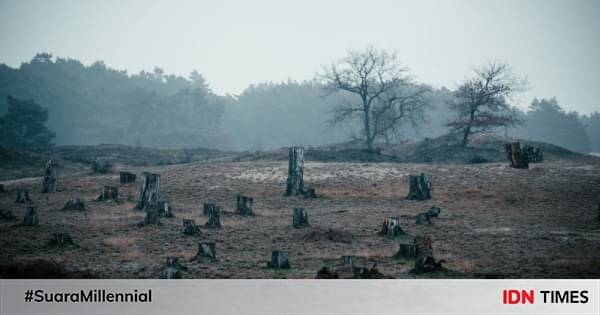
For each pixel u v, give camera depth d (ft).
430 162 259.80
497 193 159.33
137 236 106.63
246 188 178.60
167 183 187.21
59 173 240.32
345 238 104.22
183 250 93.04
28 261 73.00
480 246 95.45
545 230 112.27
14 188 183.21
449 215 133.90
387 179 186.70
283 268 78.02
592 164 210.59
